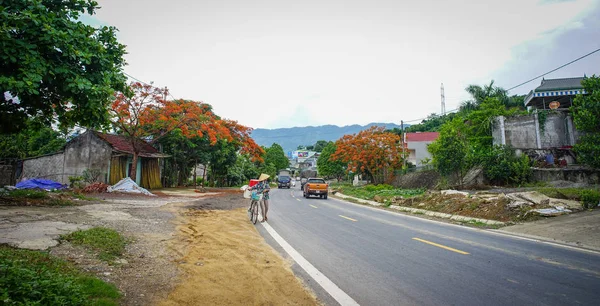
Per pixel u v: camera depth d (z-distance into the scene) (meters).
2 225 6.82
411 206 17.48
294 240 8.23
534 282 5.14
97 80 7.92
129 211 10.82
